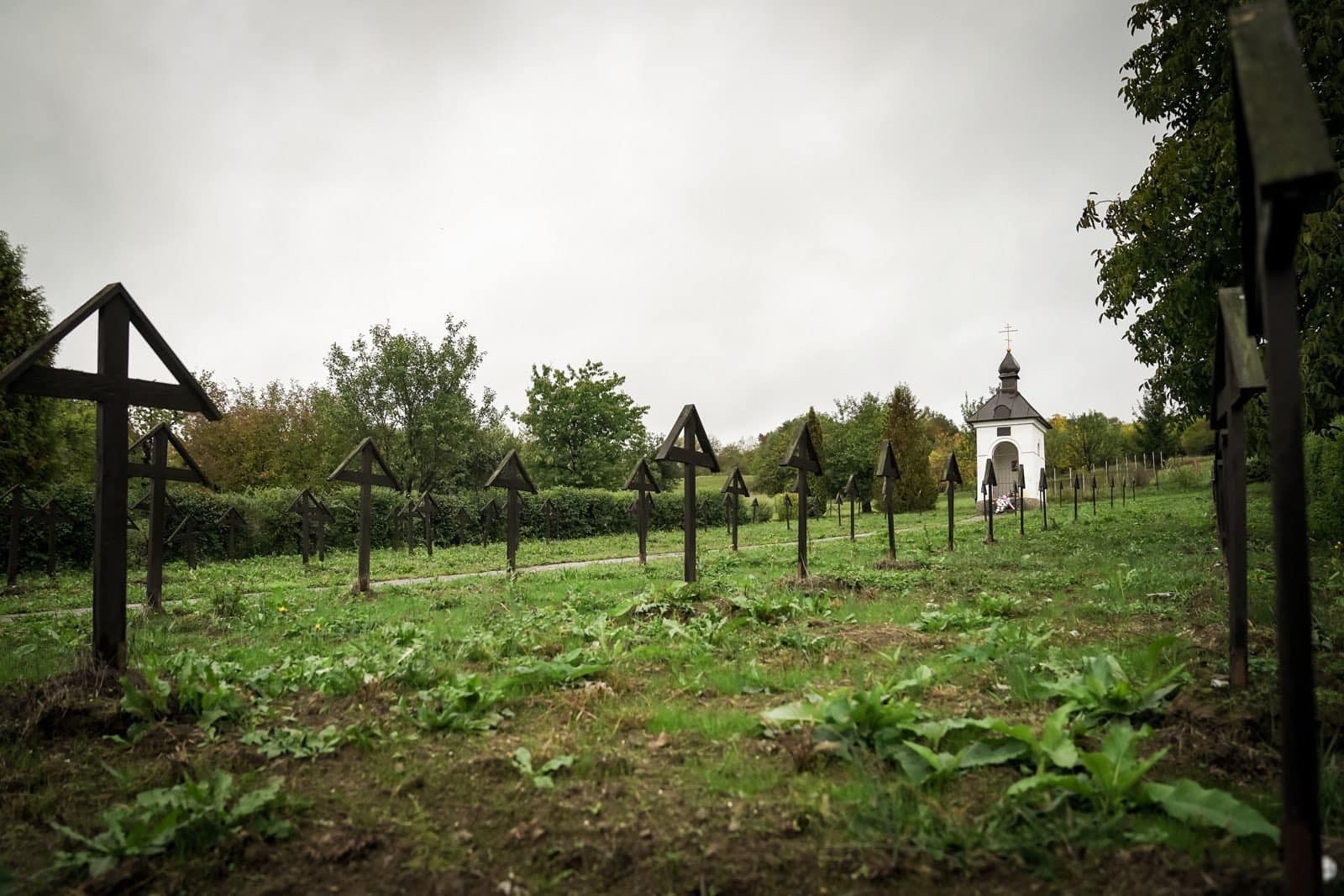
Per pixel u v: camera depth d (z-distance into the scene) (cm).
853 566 1412
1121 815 314
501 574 1520
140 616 988
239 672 599
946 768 362
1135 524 2266
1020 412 5109
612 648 675
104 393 598
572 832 332
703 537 2938
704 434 1099
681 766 405
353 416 4228
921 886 284
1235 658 486
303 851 327
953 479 1848
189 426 4447
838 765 395
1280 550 238
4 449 2570
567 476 5409
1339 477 1360
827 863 299
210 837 333
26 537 2130
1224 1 1301
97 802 388
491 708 511
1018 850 298
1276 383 239
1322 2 1148
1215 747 388
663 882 295
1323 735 396
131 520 2288
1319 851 235
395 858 321
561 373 5512
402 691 562
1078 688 459
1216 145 1309
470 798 374
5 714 489
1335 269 1145
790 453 1141
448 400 4319
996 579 1141
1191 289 1434
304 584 1484
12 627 998
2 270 2628
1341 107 1159
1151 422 5966
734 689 545
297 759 430
